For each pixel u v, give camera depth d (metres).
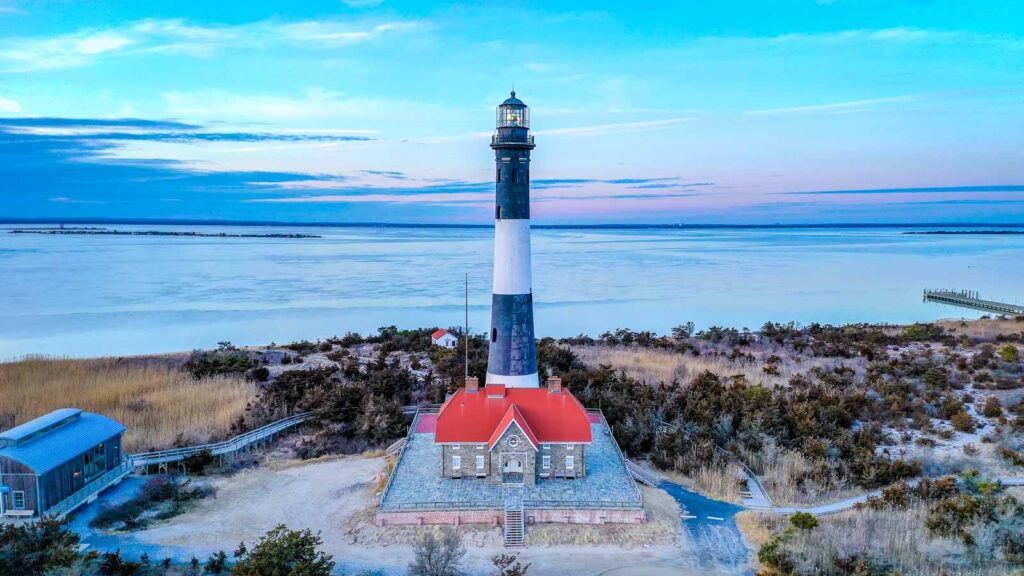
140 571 33.84
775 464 48.78
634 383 65.75
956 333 91.56
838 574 34.66
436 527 40.09
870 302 158.38
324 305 145.62
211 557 35.09
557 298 160.50
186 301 150.50
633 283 190.12
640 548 38.16
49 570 31.67
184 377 71.50
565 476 44.69
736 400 59.00
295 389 63.44
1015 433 51.66
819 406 57.28
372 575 35.00
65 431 43.38
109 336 113.00
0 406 60.34
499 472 43.28
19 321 125.81
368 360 79.88
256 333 115.94
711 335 96.12
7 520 38.53
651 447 52.28
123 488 45.16
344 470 49.59
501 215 49.56
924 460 48.72
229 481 47.50
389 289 170.75
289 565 31.28
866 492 45.34
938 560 35.81
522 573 34.12
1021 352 76.56
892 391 62.09
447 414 45.03
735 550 38.00
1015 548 36.41
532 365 51.09
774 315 141.00
